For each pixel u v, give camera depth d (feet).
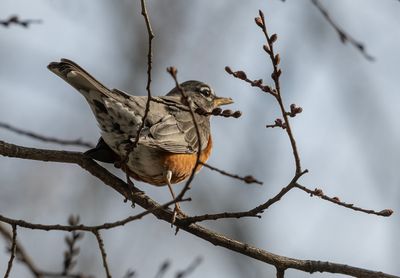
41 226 28.50
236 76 26.58
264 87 26.50
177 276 36.52
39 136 34.78
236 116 28.60
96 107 34.73
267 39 25.79
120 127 34.88
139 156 36.22
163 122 37.35
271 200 27.94
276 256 31.76
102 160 35.53
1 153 33.24
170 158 37.35
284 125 26.91
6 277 28.99
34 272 33.83
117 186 34.30
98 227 27.99
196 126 25.99
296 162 27.07
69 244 34.81
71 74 32.99
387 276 30.53
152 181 38.52
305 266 31.48
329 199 27.86
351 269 30.96
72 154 34.58
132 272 40.40
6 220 28.58
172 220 33.14
